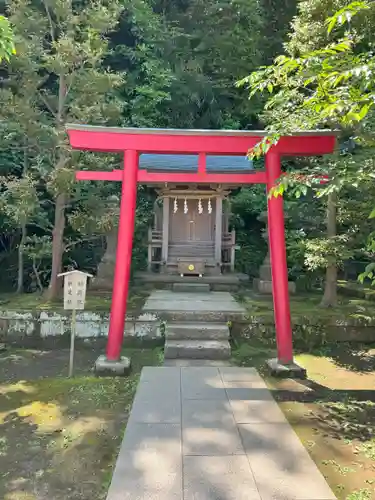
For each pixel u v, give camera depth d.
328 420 4.14
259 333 6.79
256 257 13.29
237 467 3.12
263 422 3.92
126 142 5.63
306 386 5.09
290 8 13.84
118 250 5.70
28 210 7.26
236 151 5.64
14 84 7.70
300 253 7.75
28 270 11.04
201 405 4.28
